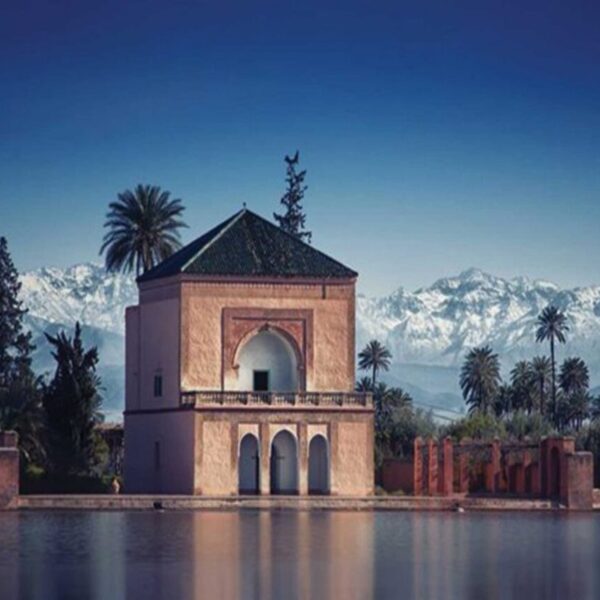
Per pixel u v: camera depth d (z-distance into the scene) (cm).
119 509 16150
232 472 17262
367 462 17625
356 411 17600
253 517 15450
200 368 17512
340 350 17812
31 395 17850
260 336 17800
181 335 17512
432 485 17738
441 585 10706
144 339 18362
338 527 14400
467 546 12962
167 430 17800
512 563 11900
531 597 10300
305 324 17725
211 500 16488
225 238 17988
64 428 18262
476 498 17188
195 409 17200
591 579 11106
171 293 17762
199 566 11412
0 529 13812
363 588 10500
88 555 11956
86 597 10012
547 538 13725
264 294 17662
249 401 17375
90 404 18538
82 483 17738
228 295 17600
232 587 10462
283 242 18100
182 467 17438
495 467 17812
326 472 17550
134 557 11869
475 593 10412
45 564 11456
